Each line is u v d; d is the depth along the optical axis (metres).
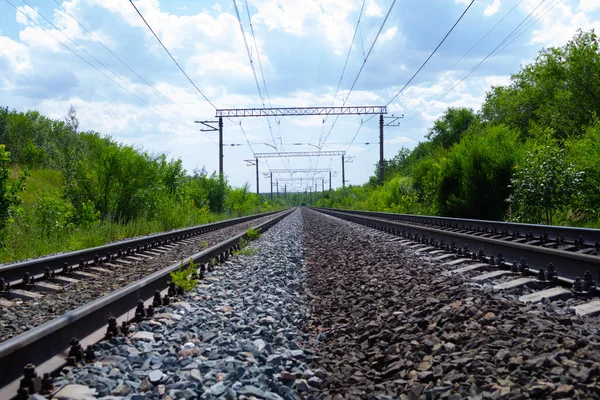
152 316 5.28
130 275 8.70
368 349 4.54
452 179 22.83
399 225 15.84
